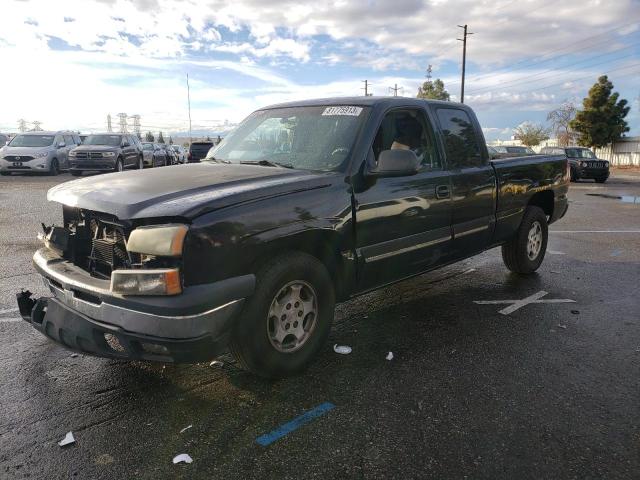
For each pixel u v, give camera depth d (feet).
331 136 13.55
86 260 11.30
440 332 14.92
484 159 17.67
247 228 10.23
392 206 13.48
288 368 11.60
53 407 10.55
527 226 20.17
